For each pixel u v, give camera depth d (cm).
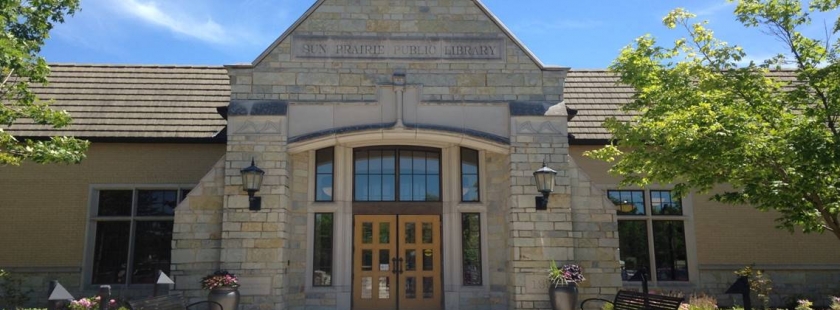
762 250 1594
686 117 1023
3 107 1124
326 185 1416
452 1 1398
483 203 1405
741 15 1087
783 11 1044
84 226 1527
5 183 1537
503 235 1380
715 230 1600
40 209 1530
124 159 1573
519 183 1314
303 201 1383
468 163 1441
